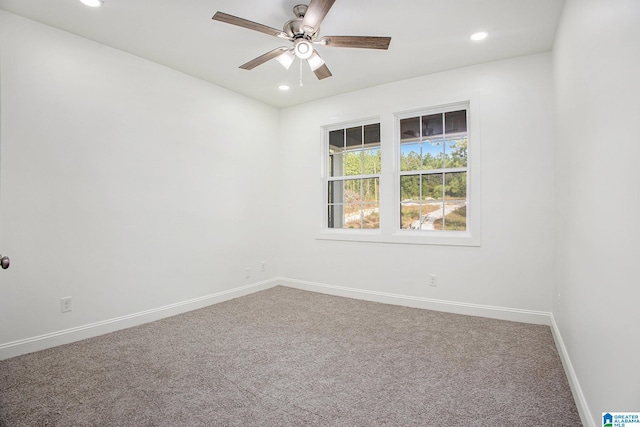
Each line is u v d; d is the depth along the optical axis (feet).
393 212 12.90
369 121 13.83
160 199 11.20
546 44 9.87
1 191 7.94
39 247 8.53
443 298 11.87
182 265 11.85
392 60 10.98
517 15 8.34
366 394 6.43
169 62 11.09
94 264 9.55
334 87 13.44
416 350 8.47
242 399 6.26
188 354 8.27
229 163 13.64
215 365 7.66
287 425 5.49
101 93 9.75
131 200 10.43
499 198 10.92
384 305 12.66
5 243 8.00
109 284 9.87
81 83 9.34
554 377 7.04
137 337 9.42
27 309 8.33
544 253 10.28
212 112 12.95
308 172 15.21
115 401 6.18
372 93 13.38
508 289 10.80
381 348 8.61
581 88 6.10
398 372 7.30
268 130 15.56
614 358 4.20
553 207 10.07
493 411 5.85
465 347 8.64
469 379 6.98
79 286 9.24
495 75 11.03
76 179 9.21
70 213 9.09
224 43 9.84
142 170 10.71
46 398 6.27
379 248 13.20
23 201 8.27
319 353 8.31
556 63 9.14
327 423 5.54
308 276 15.16
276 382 6.89
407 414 5.78
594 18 5.24
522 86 10.63
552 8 8.02
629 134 3.77
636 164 3.56
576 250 6.52
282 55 8.84
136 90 10.59
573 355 6.64
